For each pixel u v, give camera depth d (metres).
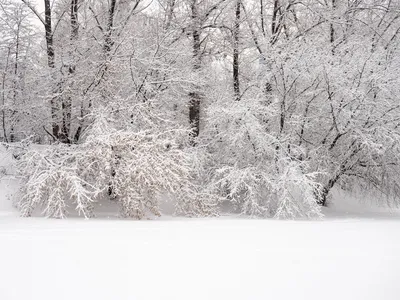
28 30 12.01
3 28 11.70
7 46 11.74
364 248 4.43
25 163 9.39
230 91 13.78
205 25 14.12
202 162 11.54
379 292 2.86
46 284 2.99
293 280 3.13
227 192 11.96
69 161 9.74
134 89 11.52
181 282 3.07
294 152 11.12
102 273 3.28
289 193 10.15
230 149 11.66
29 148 9.97
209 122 11.70
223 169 10.32
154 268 3.44
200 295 2.79
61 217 8.23
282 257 3.90
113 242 4.61
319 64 11.15
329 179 12.09
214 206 10.51
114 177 8.82
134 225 6.71
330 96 11.26
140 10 13.27
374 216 11.55
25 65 12.02
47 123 11.67
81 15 13.11
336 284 3.04
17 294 2.78
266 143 10.87
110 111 10.35
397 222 8.51
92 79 11.04
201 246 4.44
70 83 10.80
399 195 12.66
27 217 8.27
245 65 14.77
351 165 12.02
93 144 9.12
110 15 12.07
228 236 5.33
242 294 2.82
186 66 12.88
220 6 13.91
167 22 13.60
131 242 4.63
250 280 3.13
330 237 5.34
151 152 9.27
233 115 10.84
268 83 12.25
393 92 11.27
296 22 15.01
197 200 10.04
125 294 2.80
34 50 12.29
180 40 13.33
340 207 14.29
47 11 11.76
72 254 3.91
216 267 3.50
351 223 8.00
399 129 11.16
